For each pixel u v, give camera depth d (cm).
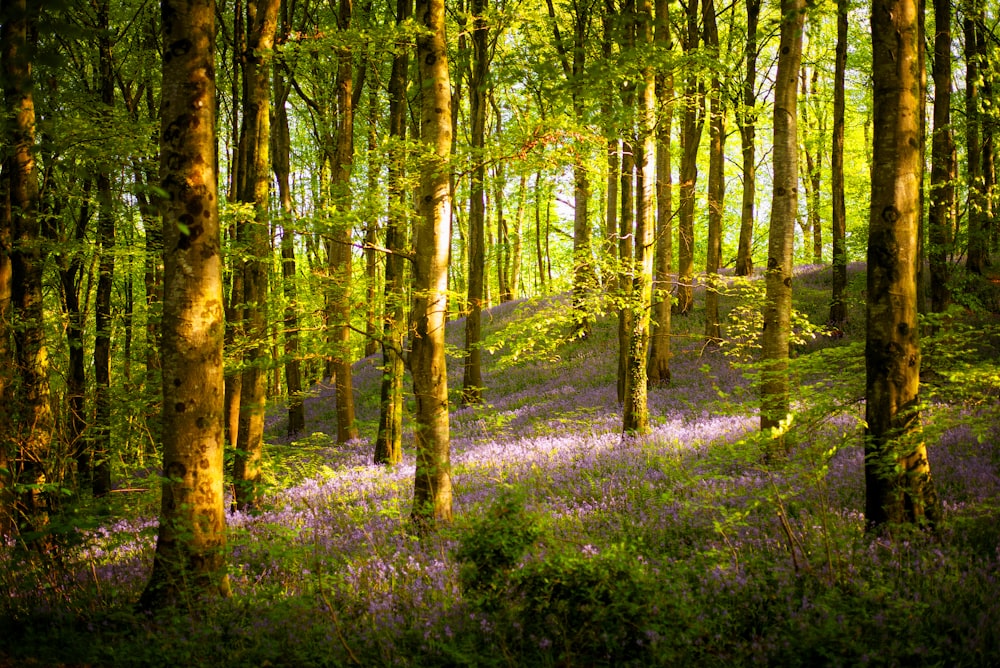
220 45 1673
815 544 564
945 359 641
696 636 442
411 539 727
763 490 730
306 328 870
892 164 599
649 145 1161
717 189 2109
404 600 544
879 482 609
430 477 794
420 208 820
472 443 1473
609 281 1166
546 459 1106
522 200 2900
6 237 802
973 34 1505
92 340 1309
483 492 946
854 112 2839
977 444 823
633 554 605
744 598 490
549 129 793
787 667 408
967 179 1435
